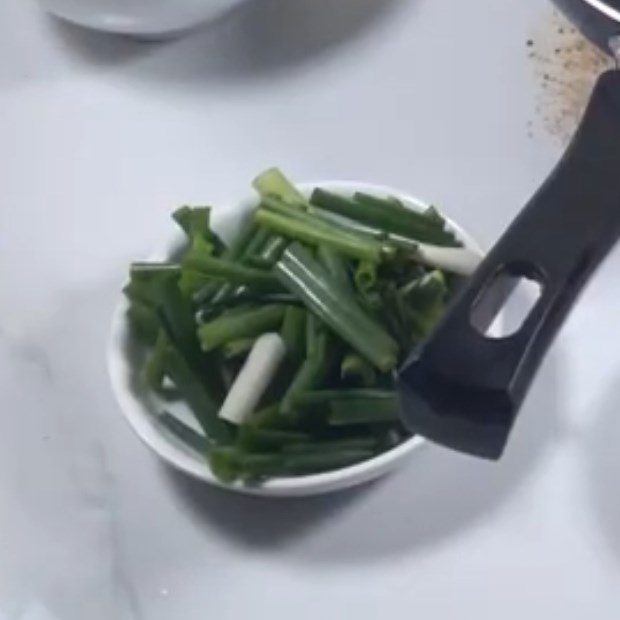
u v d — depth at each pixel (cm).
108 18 53
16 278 49
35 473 44
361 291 41
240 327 41
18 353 47
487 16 55
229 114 53
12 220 51
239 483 40
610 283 45
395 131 51
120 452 44
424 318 41
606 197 32
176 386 42
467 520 41
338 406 40
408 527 41
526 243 31
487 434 30
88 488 44
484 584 40
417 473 42
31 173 52
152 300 42
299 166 51
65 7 53
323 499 42
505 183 49
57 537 43
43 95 55
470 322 31
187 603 41
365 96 53
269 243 43
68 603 41
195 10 53
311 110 53
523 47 53
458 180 50
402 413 32
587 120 33
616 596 39
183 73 55
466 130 51
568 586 39
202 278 43
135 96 54
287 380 41
